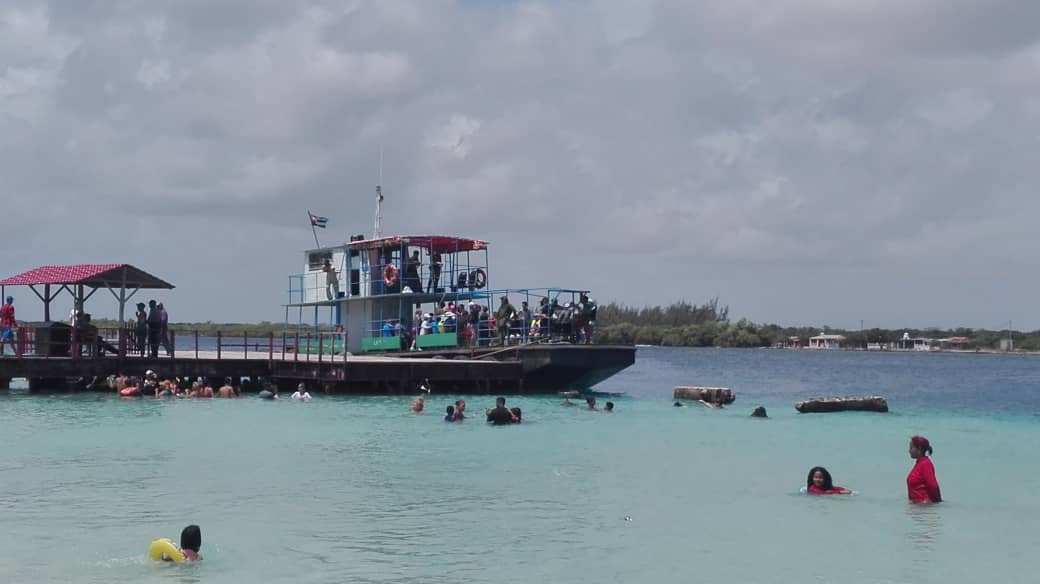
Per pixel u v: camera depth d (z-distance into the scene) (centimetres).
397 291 4347
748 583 1277
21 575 1267
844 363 12488
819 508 1734
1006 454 2481
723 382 6538
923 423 3269
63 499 1727
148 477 1947
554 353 3841
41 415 2981
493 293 4238
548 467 2136
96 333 3681
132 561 1334
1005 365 12875
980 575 1327
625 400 4053
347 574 1293
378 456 2259
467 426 2853
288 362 3806
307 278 4744
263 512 1642
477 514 1650
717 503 1769
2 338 3638
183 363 3756
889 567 1359
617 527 1569
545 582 1270
